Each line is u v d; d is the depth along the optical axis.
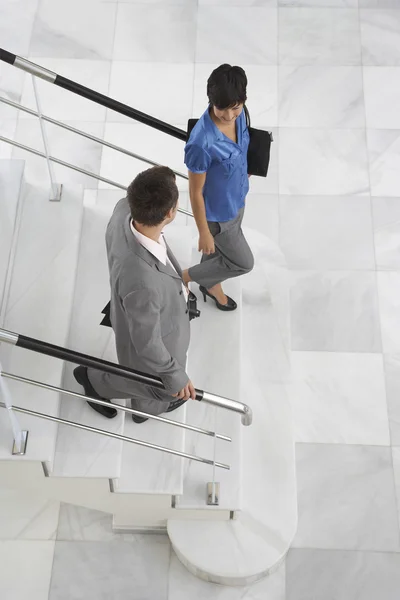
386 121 4.82
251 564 3.32
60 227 3.33
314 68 5.00
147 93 4.89
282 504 3.47
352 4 5.23
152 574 3.54
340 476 3.76
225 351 3.50
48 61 4.98
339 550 3.58
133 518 3.49
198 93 4.90
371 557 3.57
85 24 5.13
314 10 5.21
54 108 4.79
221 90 2.37
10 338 2.36
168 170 2.13
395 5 5.23
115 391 2.82
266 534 3.39
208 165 2.65
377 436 3.86
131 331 2.30
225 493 3.19
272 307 4.09
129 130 4.75
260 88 4.93
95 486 3.01
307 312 4.20
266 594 3.49
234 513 3.34
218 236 3.03
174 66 5.00
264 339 3.97
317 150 4.72
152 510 3.30
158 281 2.24
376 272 4.32
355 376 4.02
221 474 3.23
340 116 4.84
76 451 2.90
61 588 3.50
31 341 2.37
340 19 5.18
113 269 2.26
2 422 2.81
